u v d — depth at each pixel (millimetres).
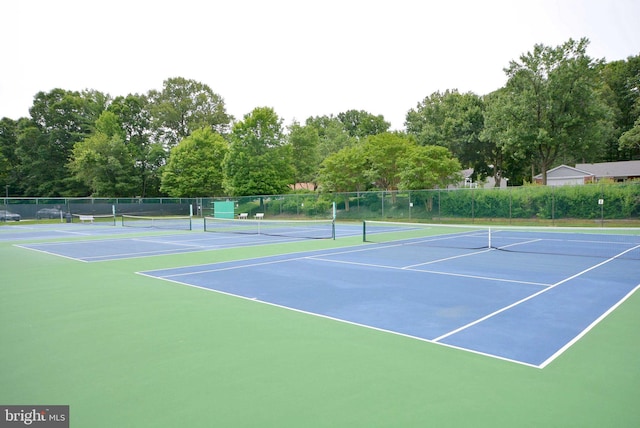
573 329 6598
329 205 40969
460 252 16344
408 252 16438
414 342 6074
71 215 41594
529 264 13180
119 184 55219
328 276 11367
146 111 68812
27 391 4566
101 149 55594
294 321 7184
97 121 60219
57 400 4344
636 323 6910
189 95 72062
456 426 3754
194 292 9562
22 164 64312
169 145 68562
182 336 6418
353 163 42094
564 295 8945
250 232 27672
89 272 12383
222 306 8258
